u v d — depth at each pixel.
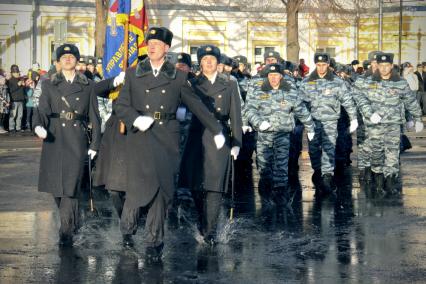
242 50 44.84
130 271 9.03
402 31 45.03
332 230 11.43
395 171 15.09
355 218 12.41
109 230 11.45
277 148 14.66
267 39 45.16
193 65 17.27
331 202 14.03
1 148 24.06
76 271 9.03
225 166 10.38
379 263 9.42
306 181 16.83
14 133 29.86
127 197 9.56
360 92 15.16
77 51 10.64
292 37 35.50
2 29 41.50
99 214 12.81
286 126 14.61
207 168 10.33
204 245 10.41
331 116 15.41
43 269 9.12
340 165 18.17
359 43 45.91
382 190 15.18
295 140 18.06
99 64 19.80
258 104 14.70
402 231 11.36
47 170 10.48
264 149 15.05
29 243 10.49
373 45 45.56
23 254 9.87
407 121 15.62
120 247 10.27
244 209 13.30
